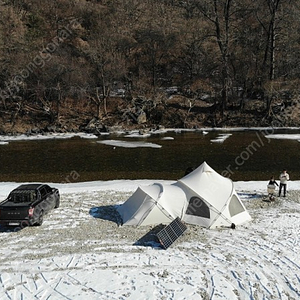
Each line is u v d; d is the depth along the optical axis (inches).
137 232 655.8
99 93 2699.3
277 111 2475.4
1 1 3016.7
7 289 474.9
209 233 650.8
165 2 3607.3
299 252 576.7
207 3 2706.7
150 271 518.6
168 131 2284.7
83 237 634.2
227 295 460.1
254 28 2859.3
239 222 694.5
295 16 2485.2
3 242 614.5
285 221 709.9
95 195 887.1
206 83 2719.0
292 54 2586.1
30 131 2181.3
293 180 1073.5
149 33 2716.5
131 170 1229.7
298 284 486.0
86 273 513.3
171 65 2965.1
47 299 452.1
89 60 2596.0
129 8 3358.8
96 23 3139.8
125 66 2625.5
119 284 485.1
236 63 2721.5
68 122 2405.3
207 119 2498.8
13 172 1216.2
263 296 458.3
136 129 2363.4
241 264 539.2
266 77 2529.5
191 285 482.6
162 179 1100.5
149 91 2573.8
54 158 1461.6
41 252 577.9
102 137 2069.4
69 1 3287.4
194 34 2770.7
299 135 2001.7
